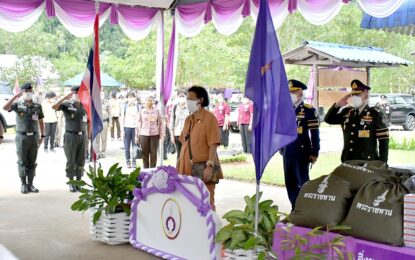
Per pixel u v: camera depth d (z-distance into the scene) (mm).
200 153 5637
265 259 3621
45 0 7488
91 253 5227
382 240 2992
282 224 3566
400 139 17969
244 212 3994
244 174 10648
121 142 18203
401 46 28484
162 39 8508
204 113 5695
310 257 3217
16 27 7367
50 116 14750
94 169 5957
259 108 3812
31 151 8648
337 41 26922
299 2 6625
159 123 9523
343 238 3133
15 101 8602
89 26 7887
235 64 27406
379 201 3098
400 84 30625
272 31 3787
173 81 8602
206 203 4488
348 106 5973
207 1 7848
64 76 34094
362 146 5578
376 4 5594
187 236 4750
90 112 6465
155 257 5094
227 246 3799
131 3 7980
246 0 7297
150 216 5234
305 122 6484
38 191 8797
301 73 27703
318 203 3361
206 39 25531
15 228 6270
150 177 5211
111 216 5516
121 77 30578
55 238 5809
